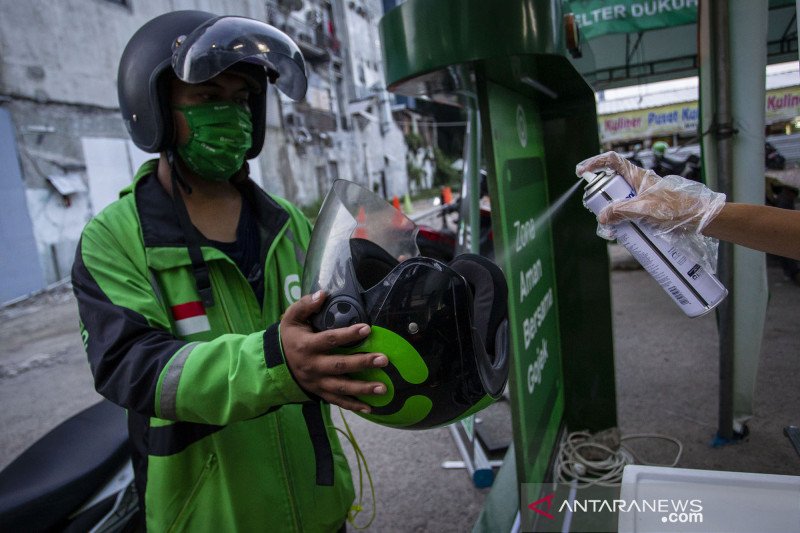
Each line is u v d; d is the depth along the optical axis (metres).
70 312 7.55
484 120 1.51
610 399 2.37
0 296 8.26
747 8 2.07
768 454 2.16
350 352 0.80
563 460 2.24
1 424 3.76
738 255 2.21
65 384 4.49
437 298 0.78
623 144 10.54
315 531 1.24
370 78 25.62
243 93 1.22
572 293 2.33
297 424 1.24
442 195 14.45
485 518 1.97
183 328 1.10
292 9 17.30
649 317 4.52
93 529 1.53
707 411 2.76
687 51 6.75
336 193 1.02
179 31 1.14
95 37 10.17
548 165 2.19
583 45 1.96
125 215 1.11
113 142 10.50
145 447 1.13
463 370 0.80
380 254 1.16
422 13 1.40
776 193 2.63
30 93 8.98
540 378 1.97
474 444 2.56
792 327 2.87
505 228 1.55
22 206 8.71
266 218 1.30
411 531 2.20
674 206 0.90
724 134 2.16
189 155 1.17
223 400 0.88
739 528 0.85
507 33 1.33
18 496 1.47
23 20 8.91
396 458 2.80
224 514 1.10
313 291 0.91
